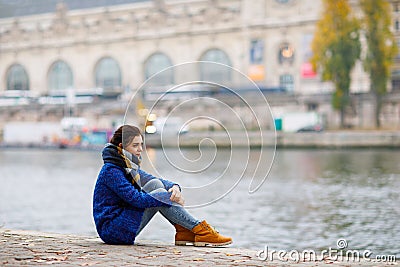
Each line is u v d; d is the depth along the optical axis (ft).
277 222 88.28
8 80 538.88
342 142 311.47
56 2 544.21
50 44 522.47
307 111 376.27
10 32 537.24
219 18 473.26
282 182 146.82
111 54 507.71
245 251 40.29
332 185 138.10
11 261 35.68
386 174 163.12
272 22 451.53
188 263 35.78
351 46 345.51
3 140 404.57
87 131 367.86
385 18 350.23
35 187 147.84
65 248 39.96
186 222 42.06
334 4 347.36
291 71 446.19
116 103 425.69
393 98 357.20
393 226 82.38
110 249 39.73
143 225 42.27
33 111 456.45
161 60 496.64
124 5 513.04
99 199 42.14
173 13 497.87
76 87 515.91
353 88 398.21
